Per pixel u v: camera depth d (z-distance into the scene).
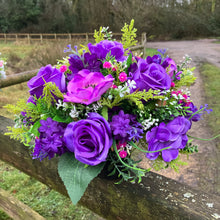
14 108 0.81
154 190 0.86
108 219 0.96
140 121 0.77
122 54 0.82
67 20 20.86
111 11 15.49
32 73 2.80
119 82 0.77
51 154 0.76
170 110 0.78
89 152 0.68
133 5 16.00
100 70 0.80
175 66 0.87
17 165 1.34
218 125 3.56
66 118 0.77
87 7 17.38
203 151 2.96
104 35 0.96
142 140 0.84
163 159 0.79
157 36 20.89
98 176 0.91
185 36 21.48
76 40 7.36
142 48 5.81
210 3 23.09
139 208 0.84
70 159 0.77
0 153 1.42
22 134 0.85
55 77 0.76
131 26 0.90
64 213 2.14
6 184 2.48
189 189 0.87
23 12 22.25
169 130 0.76
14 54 8.45
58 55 6.04
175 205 0.79
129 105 0.78
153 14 19.66
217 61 8.41
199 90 5.17
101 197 0.92
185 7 23.48
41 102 0.76
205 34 21.80
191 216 0.76
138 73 0.75
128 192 0.86
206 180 2.44
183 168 2.64
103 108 0.74
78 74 0.69
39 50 8.00
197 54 10.09
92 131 0.65
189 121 0.80
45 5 22.27
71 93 0.69
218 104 4.35
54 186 1.16
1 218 2.06
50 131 0.72
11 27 22.81
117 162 0.79
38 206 2.21
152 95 0.71
